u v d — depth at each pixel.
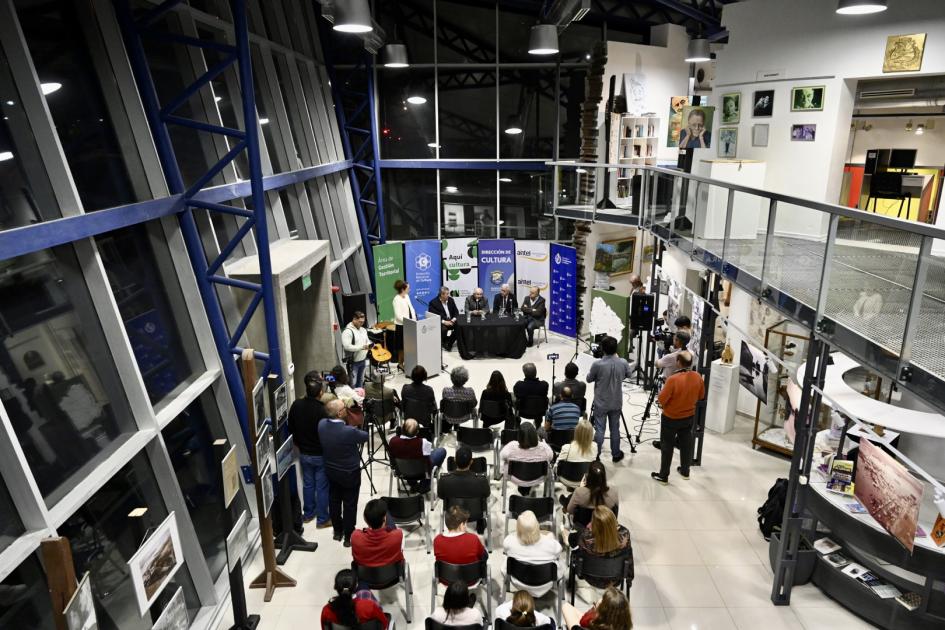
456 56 13.85
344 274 12.95
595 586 5.58
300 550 6.79
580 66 13.82
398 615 5.83
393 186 14.54
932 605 5.43
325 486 7.12
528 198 14.70
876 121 9.37
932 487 5.76
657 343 10.91
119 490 4.73
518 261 14.04
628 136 13.16
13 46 4.06
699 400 8.33
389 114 14.15
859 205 9.66
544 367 12.07
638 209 11.08
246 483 6.88
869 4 6.48
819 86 8.89
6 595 3.49
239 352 6.61
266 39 10.13
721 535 7.10
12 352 3.92
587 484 6.03
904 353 4.09
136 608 4.59
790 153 9.37
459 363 12.38
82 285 4.61
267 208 9.34
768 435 9.14
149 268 5.73
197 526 5.83
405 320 11.46
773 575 6.46
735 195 6.99
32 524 3.64
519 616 4.49
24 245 3.72
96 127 5.16
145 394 4.90
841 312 4.98
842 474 6.04
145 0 6.19
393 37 13.67
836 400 5.50
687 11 14.45
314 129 12.12
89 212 4.57
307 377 7.04
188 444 5.88
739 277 6.95
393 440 6.93
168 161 5.74
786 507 5.84
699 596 6.14
